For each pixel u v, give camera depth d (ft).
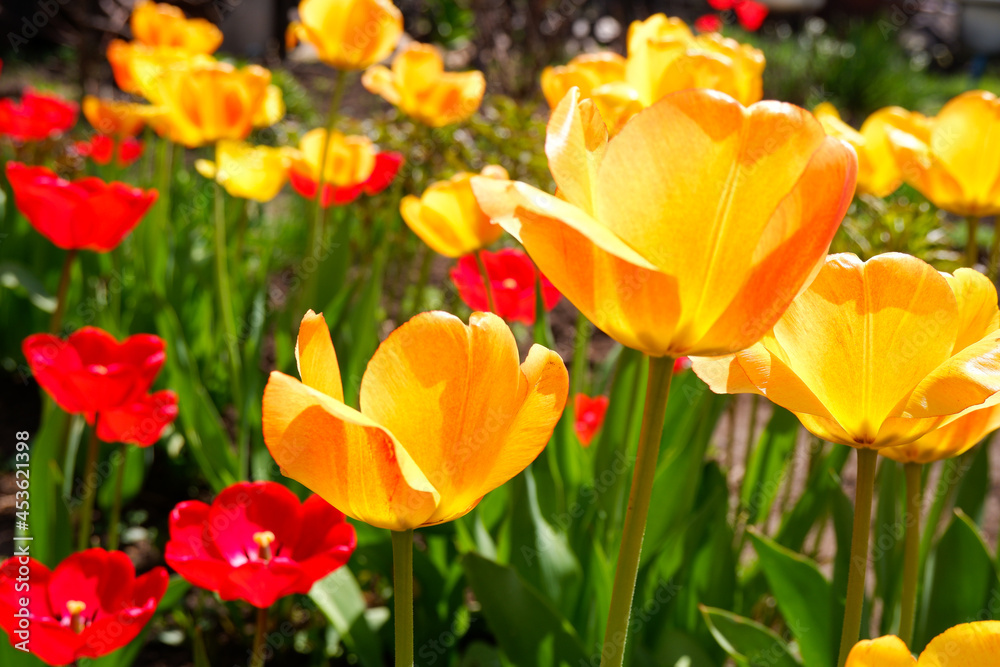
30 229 5.08
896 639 1.31
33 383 5.42
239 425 3.69
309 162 4.22
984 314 1.59
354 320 3.55
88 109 4.88
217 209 3.85
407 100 4.00
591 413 3.49
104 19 10.75
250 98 3.84
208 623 3.33
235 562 2.10
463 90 3.99
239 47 18.56
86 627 2.00
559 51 13.73
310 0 3.58
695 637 2.78
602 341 7.12
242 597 2.02
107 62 13.12
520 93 12.62
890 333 1.47
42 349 2.43
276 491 2.13
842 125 2.58
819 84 17.48
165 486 4.45
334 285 4.28
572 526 2.87
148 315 4.70
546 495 2.80
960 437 1.65
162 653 3.30
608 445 2.88
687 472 2.69
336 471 1.37
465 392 1.35
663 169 1.31
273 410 1.33
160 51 4.31
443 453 1.37
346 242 4.29
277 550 2.14
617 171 1.31
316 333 1.36
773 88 17.74
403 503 1.37
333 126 3.78
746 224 1.32
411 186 5.90
